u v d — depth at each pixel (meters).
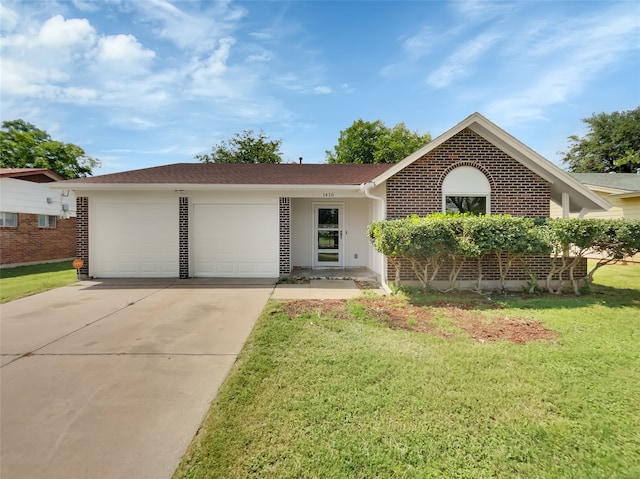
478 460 2.20
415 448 2.29
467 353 3.93
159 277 9.66
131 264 9.69
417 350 4.04
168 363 3.77
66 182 8.78
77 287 8.30
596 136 30.02
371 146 28.86
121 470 2.12
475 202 8.41
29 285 8.60
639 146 28.28
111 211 9.62
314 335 4.60
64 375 3.47
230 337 4.64
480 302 6.50
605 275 10.04
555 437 2.41
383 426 2.54
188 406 2.87
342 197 10.77
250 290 7.91
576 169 32.12
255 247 9.83
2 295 7.39
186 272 9.64
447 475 2.06
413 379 3.28
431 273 8.02
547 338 4.46
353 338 4.48
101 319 5.53
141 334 4.77
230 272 9.83
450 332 4.73
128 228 9.65
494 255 8.05
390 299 6.76
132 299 6.97
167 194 9.64
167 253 9.69
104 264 9.67
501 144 8.32
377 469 2.11
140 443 2.38
